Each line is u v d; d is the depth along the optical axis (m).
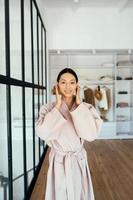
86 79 6.46
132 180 3.35
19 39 2.66
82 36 6.01
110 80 6.41
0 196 2.11
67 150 1.54
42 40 4.98
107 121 6.39
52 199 1.54
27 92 3.16
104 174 3.60
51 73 6.55
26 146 3.01
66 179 1.50
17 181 2.49
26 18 3.17
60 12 5.96
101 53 6.52
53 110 1.47
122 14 6.00
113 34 6.05
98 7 5.89
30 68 3.43
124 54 6.54
